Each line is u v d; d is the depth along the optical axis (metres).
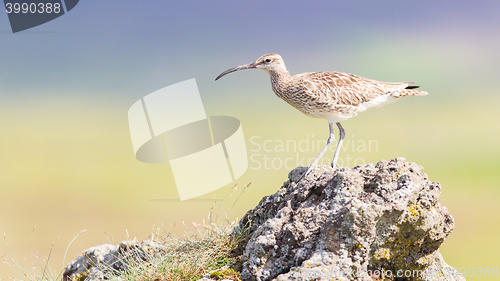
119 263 7.25
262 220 6.86
